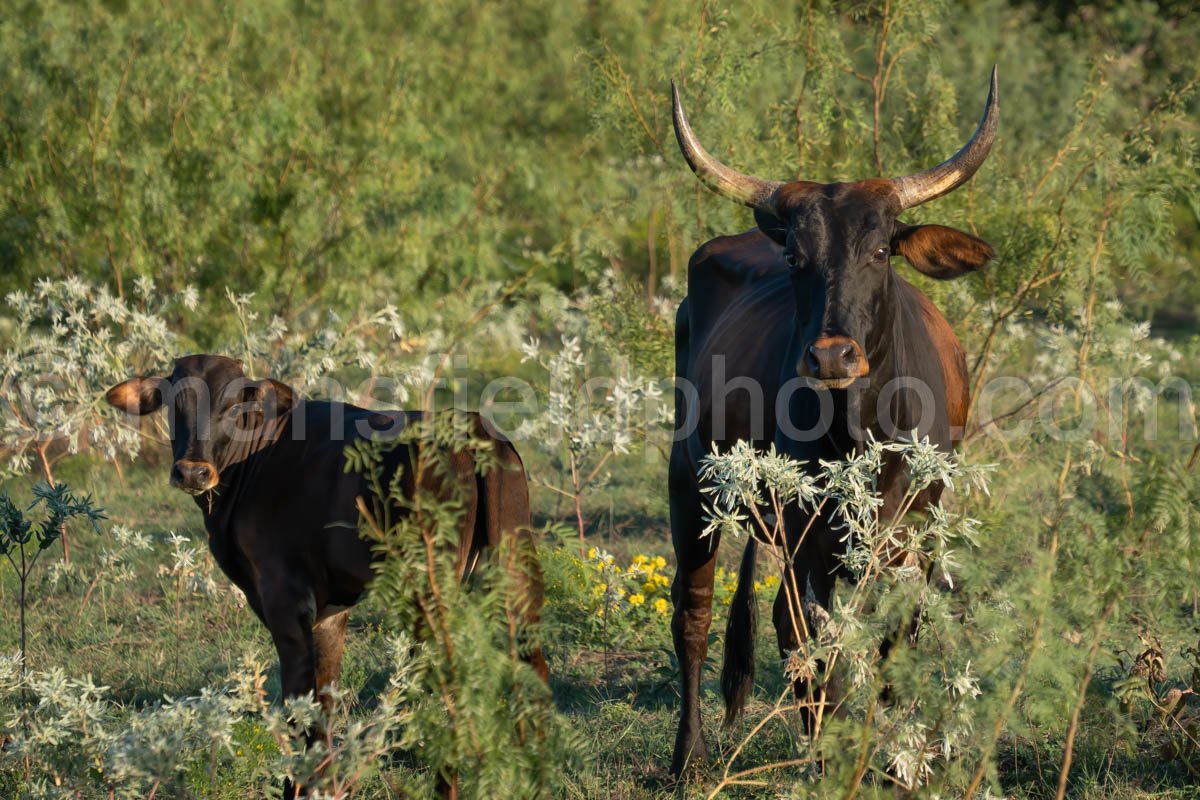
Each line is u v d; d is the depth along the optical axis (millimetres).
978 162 14461
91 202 32594
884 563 12820
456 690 10391
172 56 33344
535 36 48188
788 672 12328
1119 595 11523
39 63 32938
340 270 34094
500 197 43312
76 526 26094
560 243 33375
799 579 14305
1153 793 13922
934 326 16406
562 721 10758
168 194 32250
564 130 46219
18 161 33250
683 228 25875
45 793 12016
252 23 35781
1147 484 11508
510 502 13969
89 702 12266
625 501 28469
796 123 25562
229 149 33250
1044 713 11555
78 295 25328
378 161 35188
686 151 15172
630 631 19922
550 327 39500
